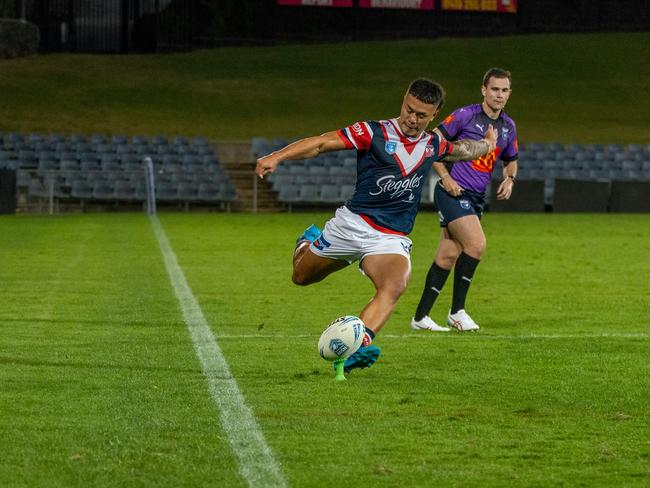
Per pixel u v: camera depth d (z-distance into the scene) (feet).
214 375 87.66
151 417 72.08
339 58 617.21
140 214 344.69
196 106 527.40
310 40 655.76
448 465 61.72
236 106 532.32
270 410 74.59
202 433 67.87
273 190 378.12
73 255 204.74
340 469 60.44
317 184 378.32
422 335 112.78
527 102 561.43
